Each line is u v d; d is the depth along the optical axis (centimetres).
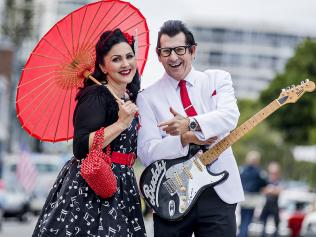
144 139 641
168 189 632
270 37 16738
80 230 583
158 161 637
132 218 602
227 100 638
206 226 641
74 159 602
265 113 633
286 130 6253
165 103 650
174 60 642
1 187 3002
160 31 648
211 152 632
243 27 16700
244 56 16750
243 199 645
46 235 588
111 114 594
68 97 622
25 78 605
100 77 611
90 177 569
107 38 598
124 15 622
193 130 617
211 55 16800
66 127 629
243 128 633
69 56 608
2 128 5469
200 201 638
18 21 5741
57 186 605
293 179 7062
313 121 6134
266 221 2123
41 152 5791
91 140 577
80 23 602
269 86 6700
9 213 3050
